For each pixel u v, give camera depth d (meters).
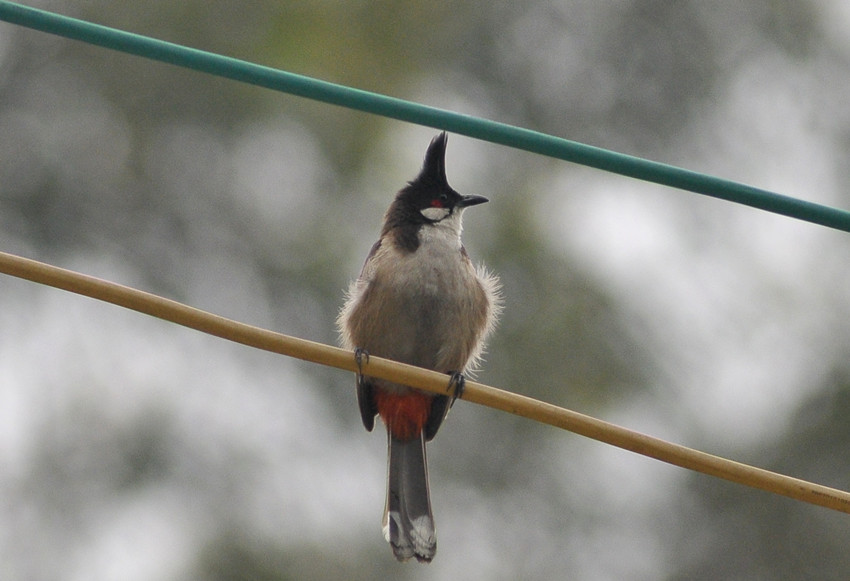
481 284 8.64
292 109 14.50
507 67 14.98
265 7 14.44
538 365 13.22
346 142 14.29
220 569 12.48
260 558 12.55
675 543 13.18
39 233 14.81
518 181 14.01
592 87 15.00
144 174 14.84
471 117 5.92
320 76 14.27
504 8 14.98
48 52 15.23
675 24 15.07
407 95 14.39
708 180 6.00
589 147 5.96
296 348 5.95
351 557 12.68
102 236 14.81
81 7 14.62
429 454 13.30
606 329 13.34
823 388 13.20
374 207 14.01
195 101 14.85
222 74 5.85
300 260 14.20
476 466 13.29
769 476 5.67
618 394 13.20
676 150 14.88
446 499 13.16
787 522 13.15
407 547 7.94
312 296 14.03
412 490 8.05
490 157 14.09
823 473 12.96
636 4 15.12
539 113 14.91
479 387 5.93
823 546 12.97
